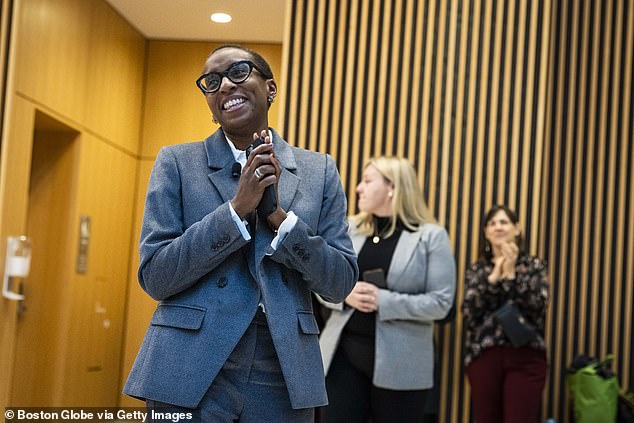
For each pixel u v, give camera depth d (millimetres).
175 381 2008
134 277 7262
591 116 5906
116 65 6777
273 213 2078
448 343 5285
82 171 6785
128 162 6902
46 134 6758
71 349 6719
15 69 5730
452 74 5477
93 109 6859
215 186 2174
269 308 2059
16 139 5809
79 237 6750
